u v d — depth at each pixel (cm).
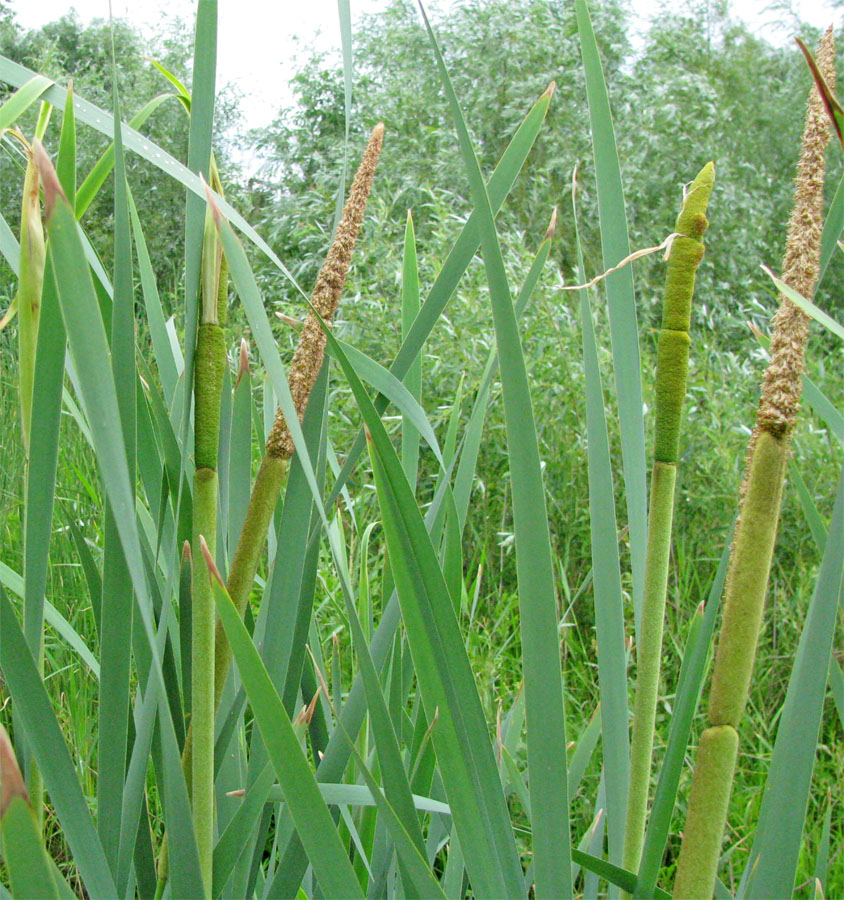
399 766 55
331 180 459
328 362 61
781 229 594
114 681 54
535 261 62
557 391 241
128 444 52
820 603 49
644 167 534
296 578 60
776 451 46
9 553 149
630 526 59
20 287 55
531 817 51
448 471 68
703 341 306
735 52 669
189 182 52
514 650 185
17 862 45
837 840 136
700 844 47
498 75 544
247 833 56
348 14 59
